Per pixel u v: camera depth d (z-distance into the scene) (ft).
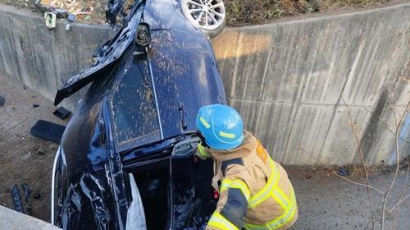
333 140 18.89
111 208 9.43
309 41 15.67
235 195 6.35
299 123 18.30
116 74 12.16
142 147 10.13
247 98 17.75
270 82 17.03
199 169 9.69
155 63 11.47
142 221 8.91
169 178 9.75
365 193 18.43
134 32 12.90
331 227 16.85
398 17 14.93
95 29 19.17
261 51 16.25
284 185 7.48
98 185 10.19
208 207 9.09
